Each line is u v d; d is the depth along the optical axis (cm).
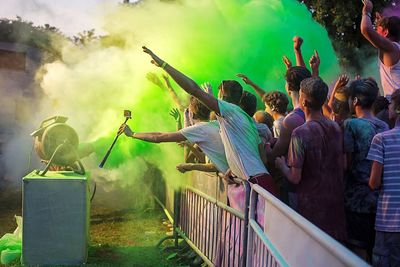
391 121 380
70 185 516
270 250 267
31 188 511
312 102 331
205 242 478
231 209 394
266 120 448
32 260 512
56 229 514
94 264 523
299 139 324
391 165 316
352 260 141
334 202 324
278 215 255
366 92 355
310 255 189
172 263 538
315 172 324
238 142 370
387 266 318
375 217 342
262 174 362
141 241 632
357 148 348
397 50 403
